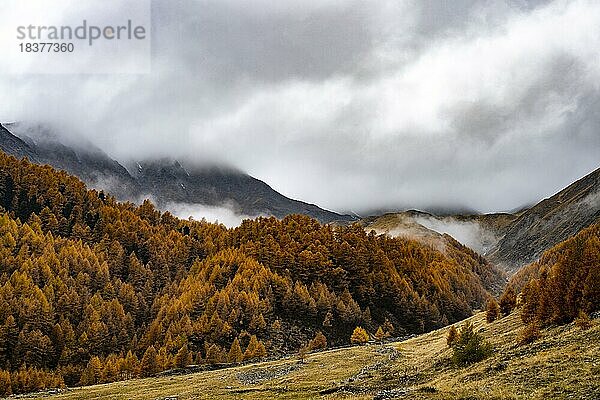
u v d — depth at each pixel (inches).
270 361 4217.5
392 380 2233.0
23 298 5172.2
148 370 4318.4
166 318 5447.8
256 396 2260.1
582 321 1980.8
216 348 4685.0
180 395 2613.2
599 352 1545.3
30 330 4943.4
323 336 5334.6
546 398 1226.6
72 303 5511.8
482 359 2060.8
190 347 4945.9
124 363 4384.8
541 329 2306.8
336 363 3378.4
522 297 3412.9
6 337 4729.3
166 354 4623.5
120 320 5497.1
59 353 4916.3
